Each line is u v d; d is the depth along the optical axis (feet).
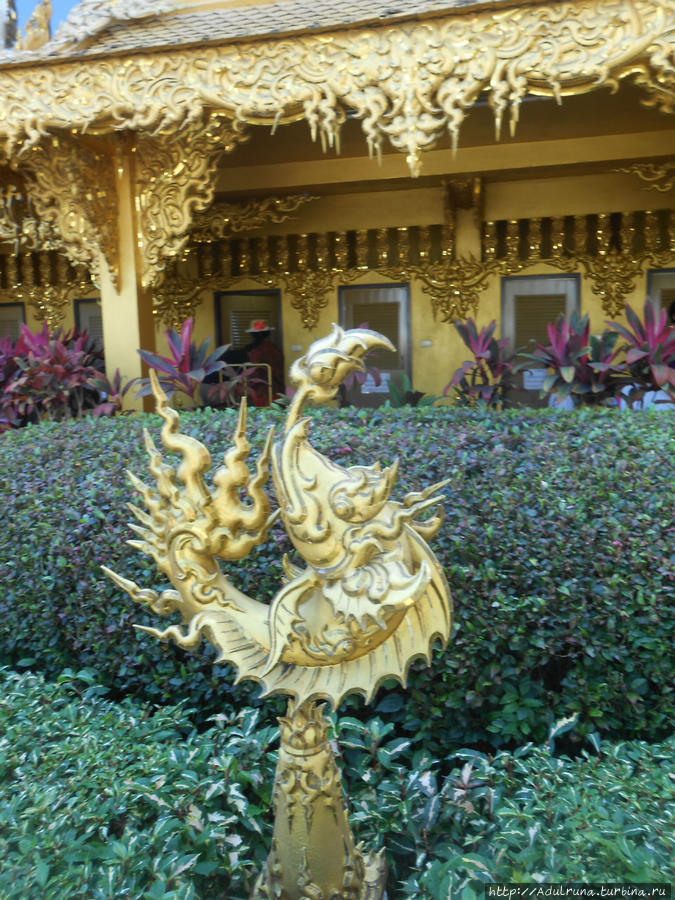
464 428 11.27
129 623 8.67
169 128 18.53
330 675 4.09
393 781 6.84
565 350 19.26
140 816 6.06
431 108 16.25
